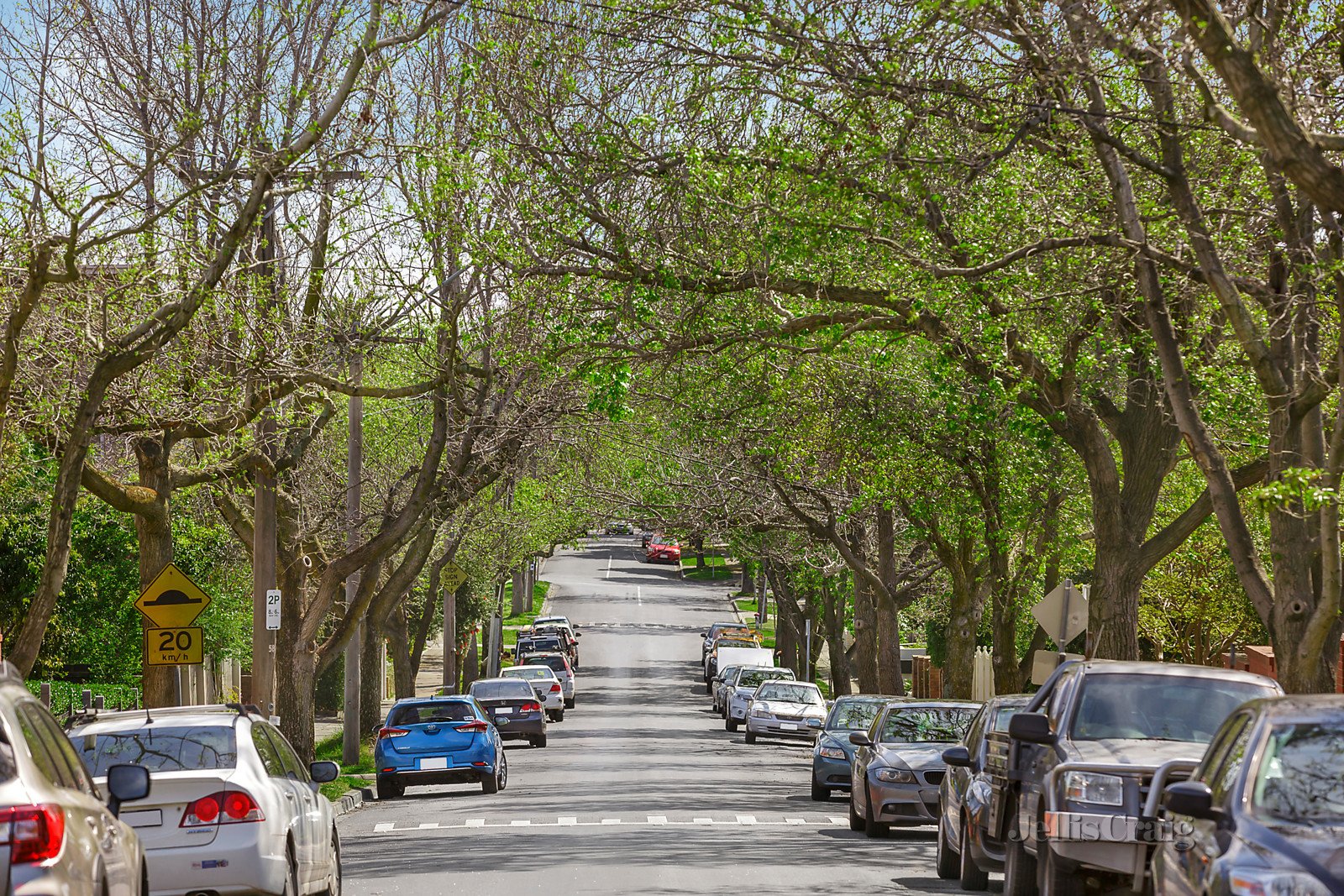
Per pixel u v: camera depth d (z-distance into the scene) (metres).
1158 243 36.16
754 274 39.31
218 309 37.34
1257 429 44.56
